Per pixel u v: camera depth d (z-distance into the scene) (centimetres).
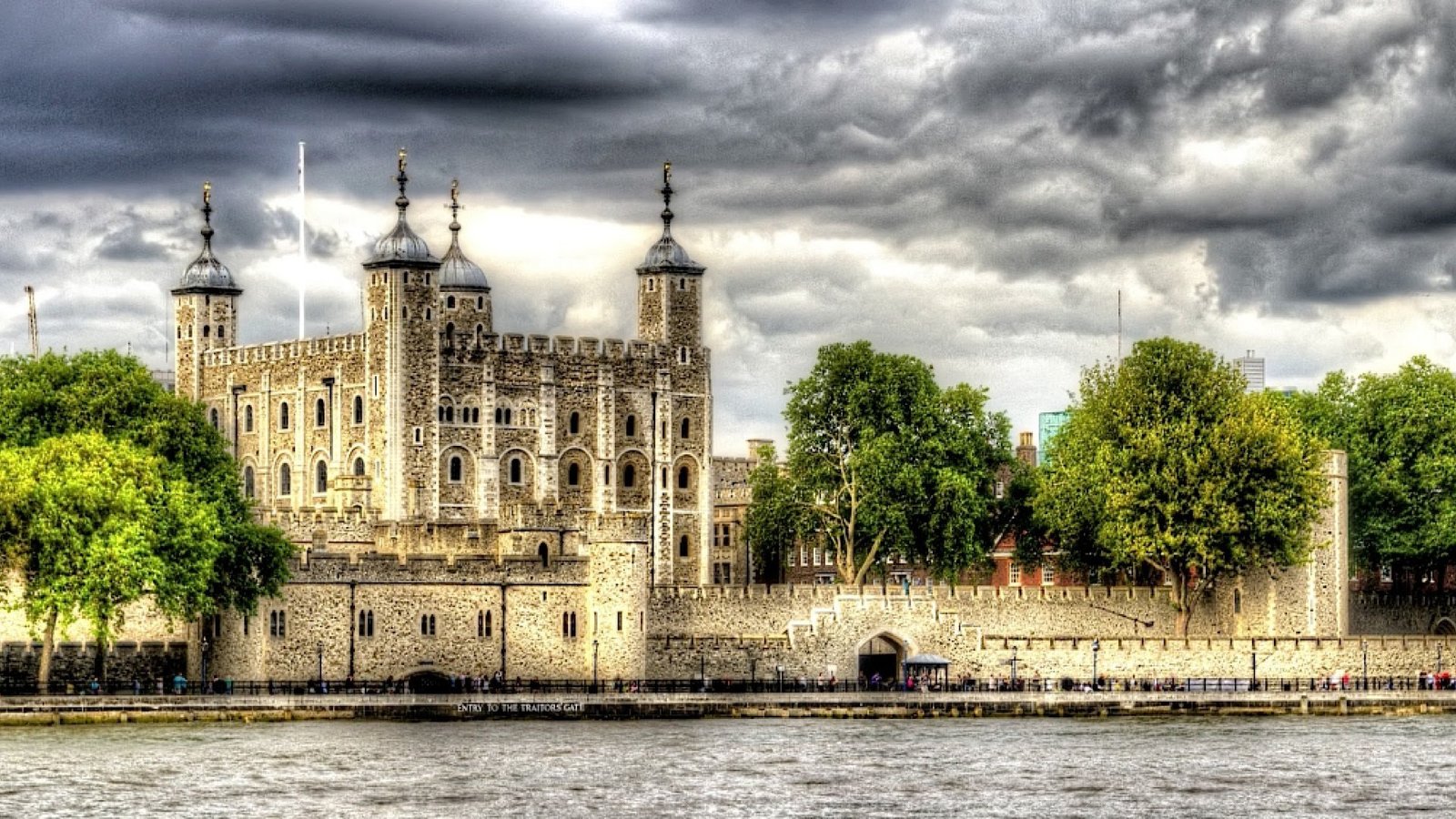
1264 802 12569
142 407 17100
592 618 16725
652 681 16588
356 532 17112
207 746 13800
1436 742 14800
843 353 19975
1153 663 17575
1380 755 14150
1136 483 18150
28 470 15025
